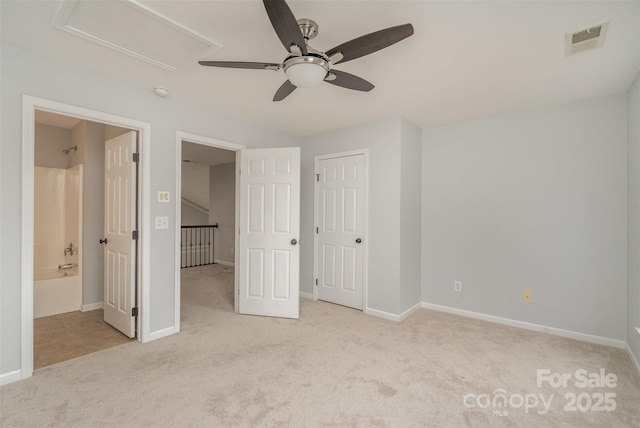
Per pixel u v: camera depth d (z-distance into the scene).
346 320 3.29
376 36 1.49
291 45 1.55
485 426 1.67
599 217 2.75
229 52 2.07
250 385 2.03
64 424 1.64
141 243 2.69
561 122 2.93
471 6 1.57
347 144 3.75
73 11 1.65
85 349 2.55
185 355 2.45
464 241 3.48
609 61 2.12
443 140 3.64
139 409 1.77
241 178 3.50
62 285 3.51
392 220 3.35
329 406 1.82
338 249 3.83
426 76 2.37
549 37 1.84
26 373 2.07
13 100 2.01
